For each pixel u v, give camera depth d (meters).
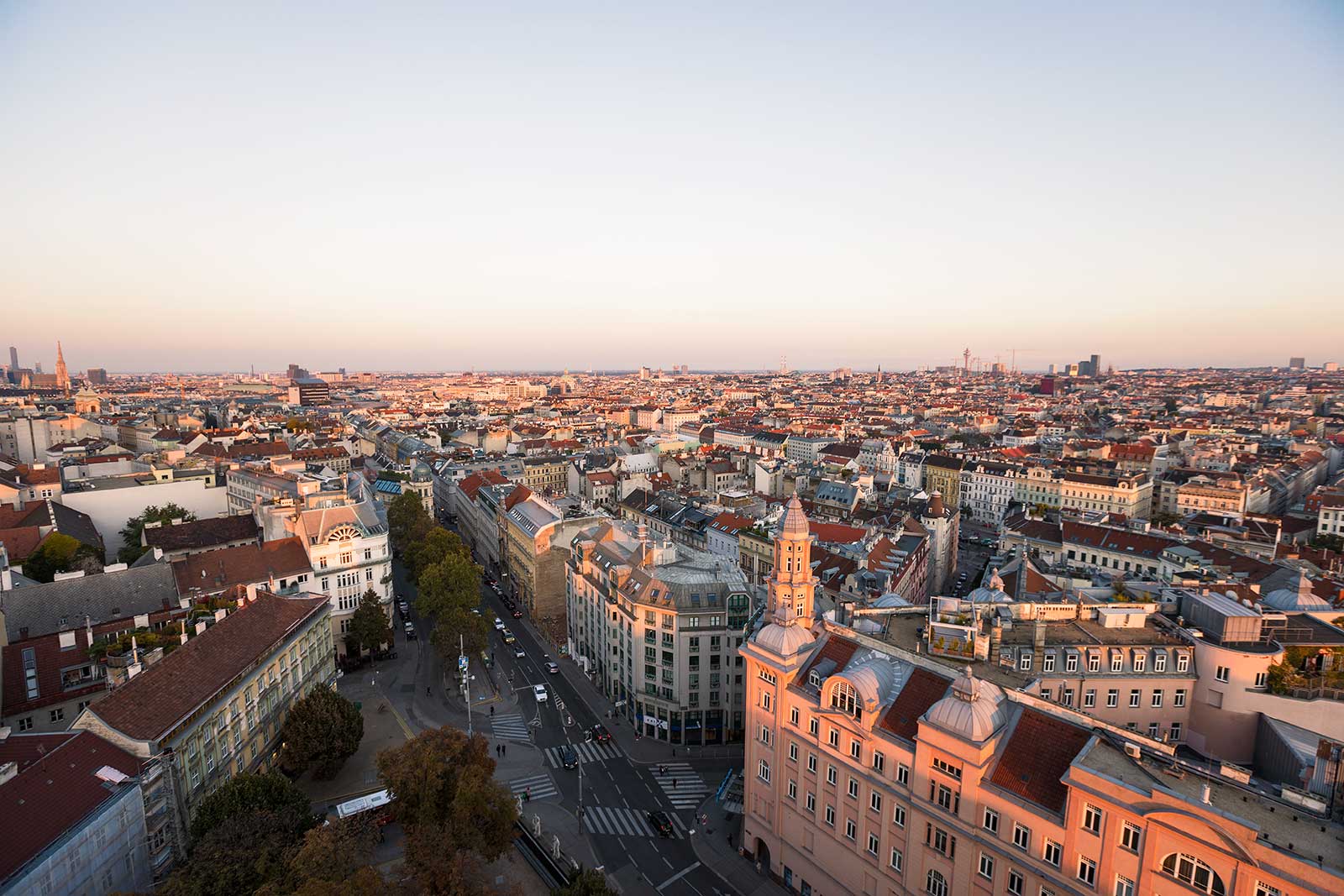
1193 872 53.47
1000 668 88.38
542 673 149.62
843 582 150.50
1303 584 109.75
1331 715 85.69
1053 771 64.31
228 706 95.06
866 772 76.81
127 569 130.12
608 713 133.75
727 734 124.81
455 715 131.50
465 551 187.50
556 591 177.75
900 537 182.88
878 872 76.50
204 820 79.81
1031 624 103.00
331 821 76.88
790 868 88.62
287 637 112.06
